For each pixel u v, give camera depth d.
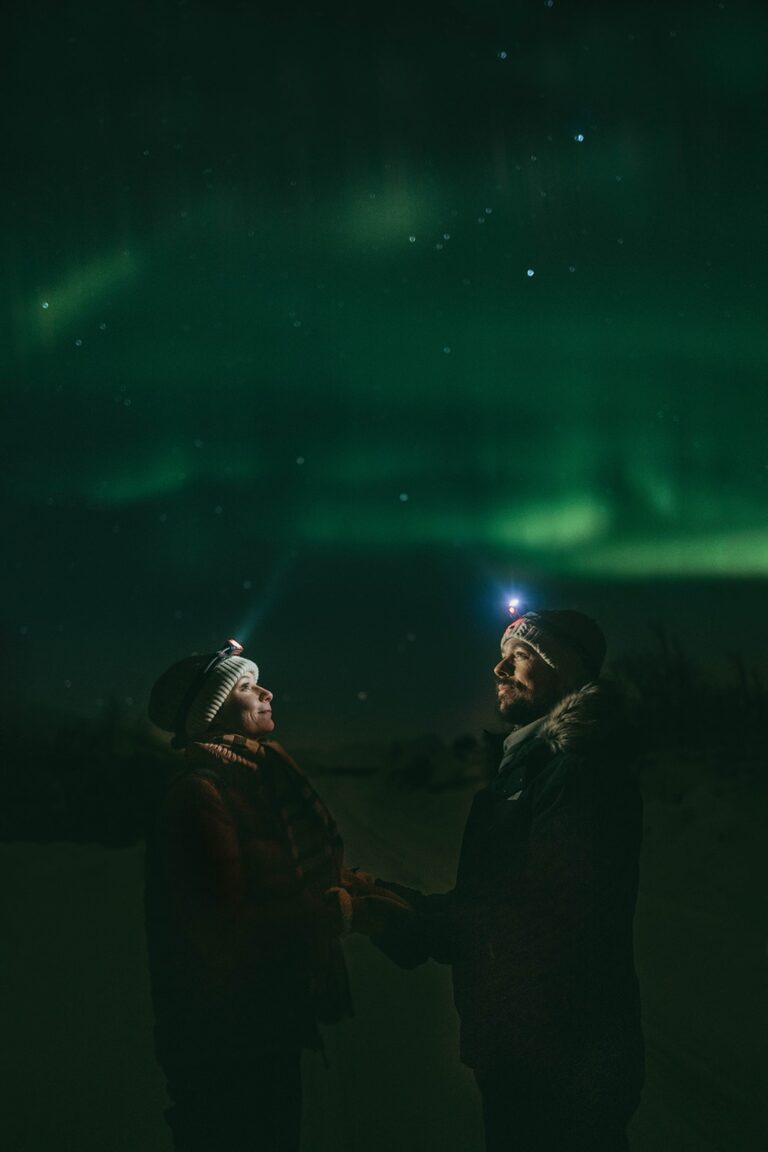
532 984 3.20
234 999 3.28
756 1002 5.69
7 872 8.94
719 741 14.24
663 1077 4.82
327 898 3.44
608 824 3.23
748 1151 4.11
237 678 3.69
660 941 6.91
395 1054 5.27
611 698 3.46
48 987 6.30
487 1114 3.32
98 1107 4.71
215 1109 3.30
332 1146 4.34
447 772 16.11
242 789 3.51
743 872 8.27
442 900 3.73
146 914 3.47
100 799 11.82
